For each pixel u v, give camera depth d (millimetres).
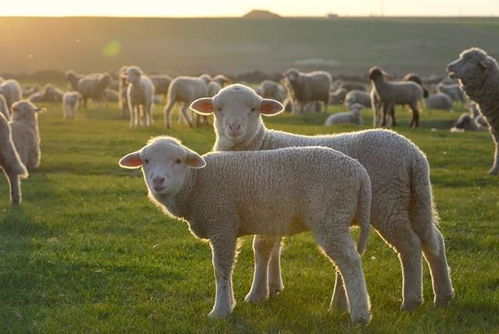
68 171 19344
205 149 21938
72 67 111938
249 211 6871
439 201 13891
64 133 28234
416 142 23219
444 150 21375
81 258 9414
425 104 46500
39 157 19516
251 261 9641
